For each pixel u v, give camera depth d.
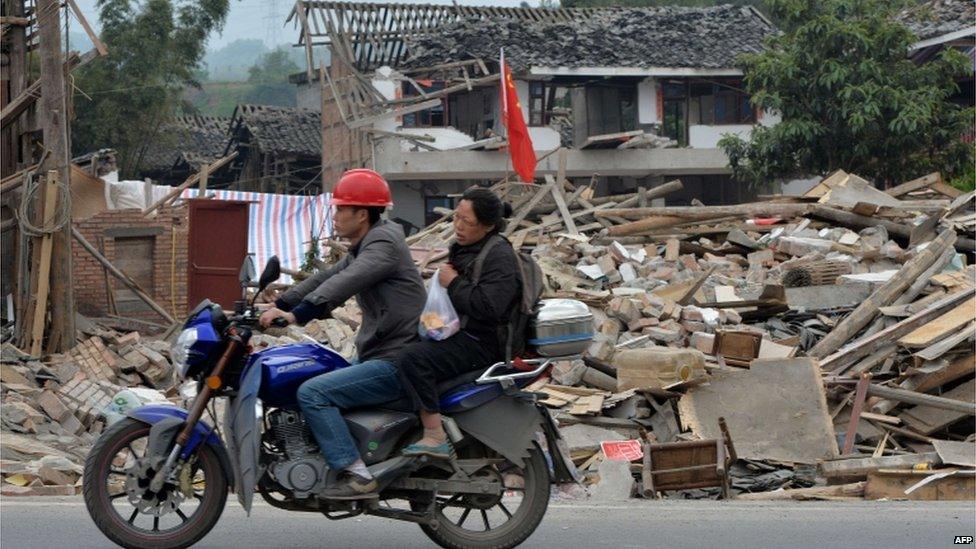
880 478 14.38
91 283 29.61
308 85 72.25
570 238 26.95
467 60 52.41
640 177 55.97
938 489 14.02
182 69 65.62
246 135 64.75
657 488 14.28
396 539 9.10
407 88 53.16
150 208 30.42
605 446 16.08
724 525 10.06
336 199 8.16
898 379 18.38
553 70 51.75
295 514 10.15
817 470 15.72
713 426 16.64
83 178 30.47
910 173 44.19
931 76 43.84
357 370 7.97
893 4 45.97
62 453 15.05
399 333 8.13
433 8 58.00
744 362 18.30
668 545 9.18
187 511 10.20
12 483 13.03
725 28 56.72
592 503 11.28
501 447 8.18
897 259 24.61
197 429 8.05
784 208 28.19
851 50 43.41
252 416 7.78
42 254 22.47
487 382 8.09
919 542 9.48
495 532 8.44
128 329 26.39
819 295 22.94
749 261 25.80
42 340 22.98
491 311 7.94
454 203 53.31
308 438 8.00
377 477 7.95
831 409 17.72
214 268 26.50
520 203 30.89
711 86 55.03
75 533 9.20
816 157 44.84
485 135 52.50
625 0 82.62
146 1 63.69
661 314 21.03
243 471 7.75
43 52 22.81
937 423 17.50
